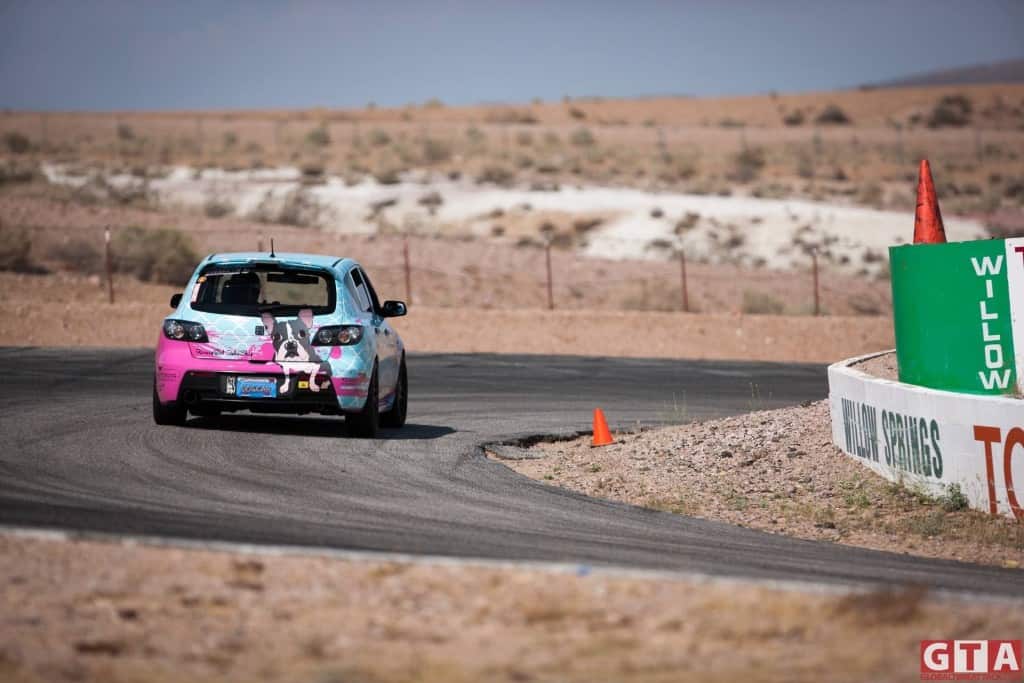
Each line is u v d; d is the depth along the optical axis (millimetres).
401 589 28234
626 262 159125
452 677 23016
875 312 146875
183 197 193125
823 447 58500
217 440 51969
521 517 41500
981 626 26641
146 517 35875
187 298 53844
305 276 54781
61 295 119625
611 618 26672
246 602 26844
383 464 50062
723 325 120688
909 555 40688
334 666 23281
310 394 52625
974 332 50500
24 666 22469
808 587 29094
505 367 96500
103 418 57938
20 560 28750
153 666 23016
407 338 110438
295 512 38656
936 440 49000
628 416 74375
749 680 23078
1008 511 45531
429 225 182000
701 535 40969
